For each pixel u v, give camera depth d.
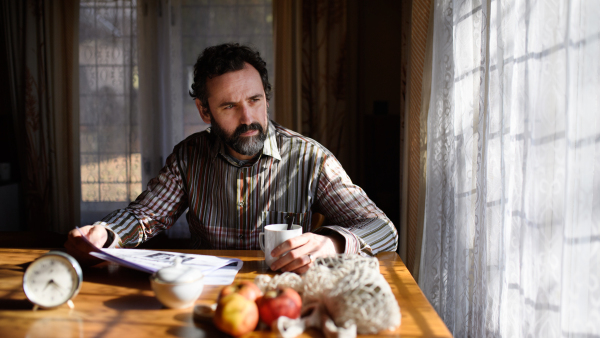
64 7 3.24
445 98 1.80
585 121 0.93
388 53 3.27
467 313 1.61
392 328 0.67
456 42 1.75
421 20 2.10
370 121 3.28
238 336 0.64
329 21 3.16
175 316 0.73
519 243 1.20
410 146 2.34
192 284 0.75
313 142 1.47
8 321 0.71
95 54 3.30
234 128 1.29
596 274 0.90
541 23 1.09
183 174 1.47
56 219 3.29
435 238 1.86
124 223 1.25
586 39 0.93
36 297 0.75
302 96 3.19
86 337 0.65
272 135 1.45
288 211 1.44
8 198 3.20
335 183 1.41
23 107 3.28
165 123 3.32
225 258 1.08
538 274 1.08
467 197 1.63
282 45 3.19
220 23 3.27
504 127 1.30
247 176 1.43
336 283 0.68
